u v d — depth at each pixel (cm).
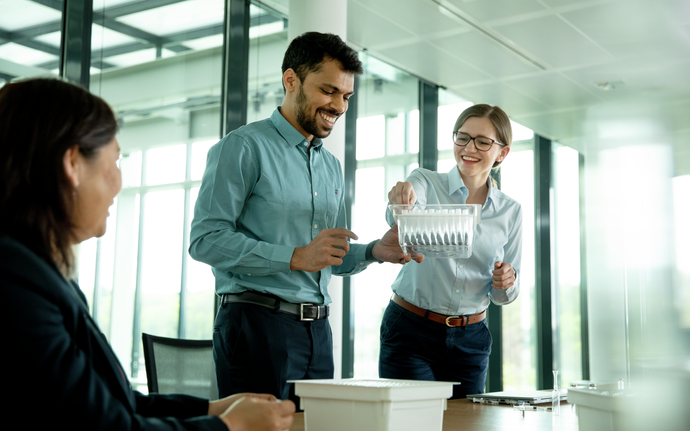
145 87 383
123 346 366
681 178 35
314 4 420
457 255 146
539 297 801
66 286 78
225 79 434
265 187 175
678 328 36
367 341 532
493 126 228
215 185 169
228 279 173
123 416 75
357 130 545
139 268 375
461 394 225
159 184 388
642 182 36
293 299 171
